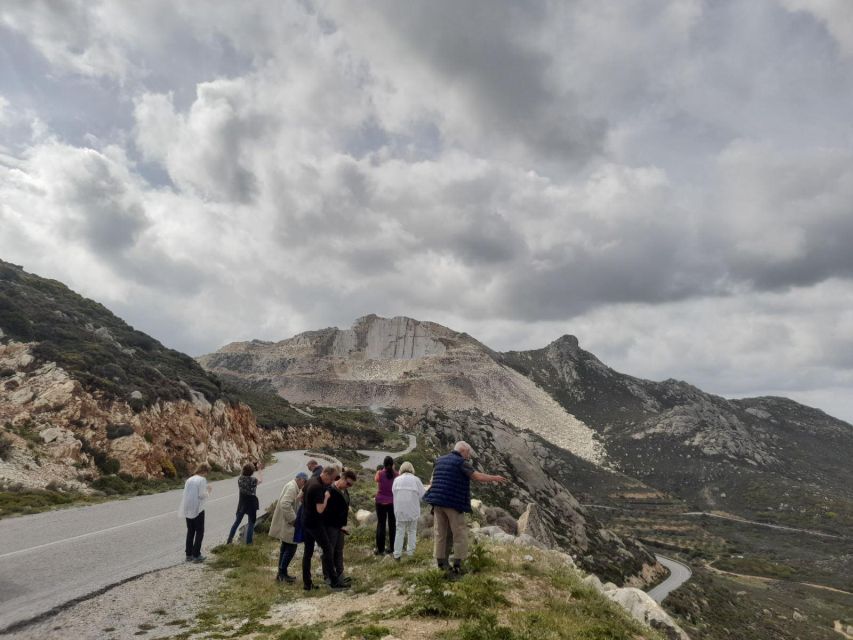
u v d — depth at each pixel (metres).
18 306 35.66
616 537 75.69
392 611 6.22
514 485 67.12
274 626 6.43
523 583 7.38
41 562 9.89
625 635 5.95
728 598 71.62
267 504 20.97
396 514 9.65
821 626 67.75
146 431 28.64
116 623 6.69
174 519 16.59
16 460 20.45
